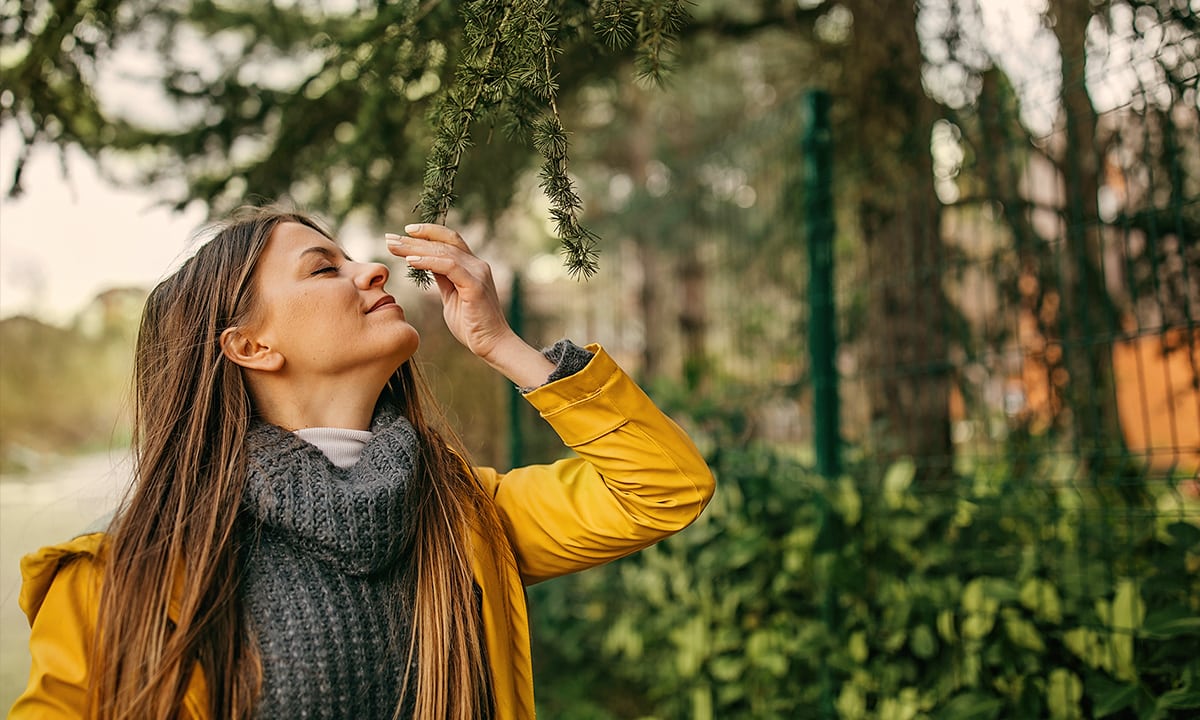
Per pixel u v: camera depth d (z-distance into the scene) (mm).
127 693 1049
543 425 4754
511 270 4832
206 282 1268
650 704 3885
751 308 3818
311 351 1233
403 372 1414
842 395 3523
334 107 2836
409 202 3234
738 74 6980
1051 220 3031
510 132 1438
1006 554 2365
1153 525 2158
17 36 2273
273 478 1130
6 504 3227
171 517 1149
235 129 3146
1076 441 2332
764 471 3100
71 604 1108
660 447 1275
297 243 1298
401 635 1158
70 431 6234
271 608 1101
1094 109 2176
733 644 3084
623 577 4008
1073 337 2785
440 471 1310
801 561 2826
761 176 3818
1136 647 1974
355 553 1109
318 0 3129
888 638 2555
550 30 1353
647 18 1478
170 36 3104
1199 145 2270
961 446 3094
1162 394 2924
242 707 1064
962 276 2658
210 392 1209
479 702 1200
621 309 4836
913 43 3217
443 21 1878
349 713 1091
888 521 2645
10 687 3234
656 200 4551
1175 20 2000
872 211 3258
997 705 2174
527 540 1379
